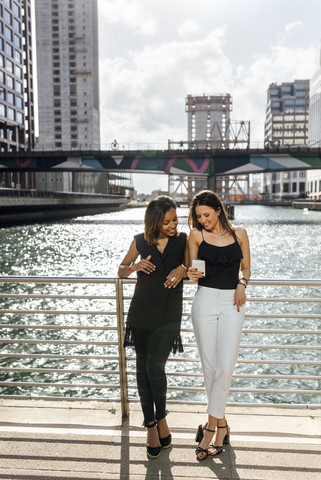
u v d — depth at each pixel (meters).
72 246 33.38
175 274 2.81
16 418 3.42
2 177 88.56
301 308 13.75
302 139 198.00
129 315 2.93
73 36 144.12
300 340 11.04
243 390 3.43
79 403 3.68
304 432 3.17
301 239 37.22
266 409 3.55
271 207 138.00
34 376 9.02
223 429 2.91
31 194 68.19
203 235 2.87
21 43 94.62
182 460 2.83
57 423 3.33
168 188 172.12
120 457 2.87
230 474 2.68
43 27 144.62
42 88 146.75
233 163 59.09
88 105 146.50
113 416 3.45
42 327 3.42
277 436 3.11
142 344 2.91
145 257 2.84
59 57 145.50
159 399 2.90
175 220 2.79
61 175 119.19
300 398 8.11
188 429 3.23
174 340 2.91
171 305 2.88
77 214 94.00
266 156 58.38
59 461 2.82
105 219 76.31
